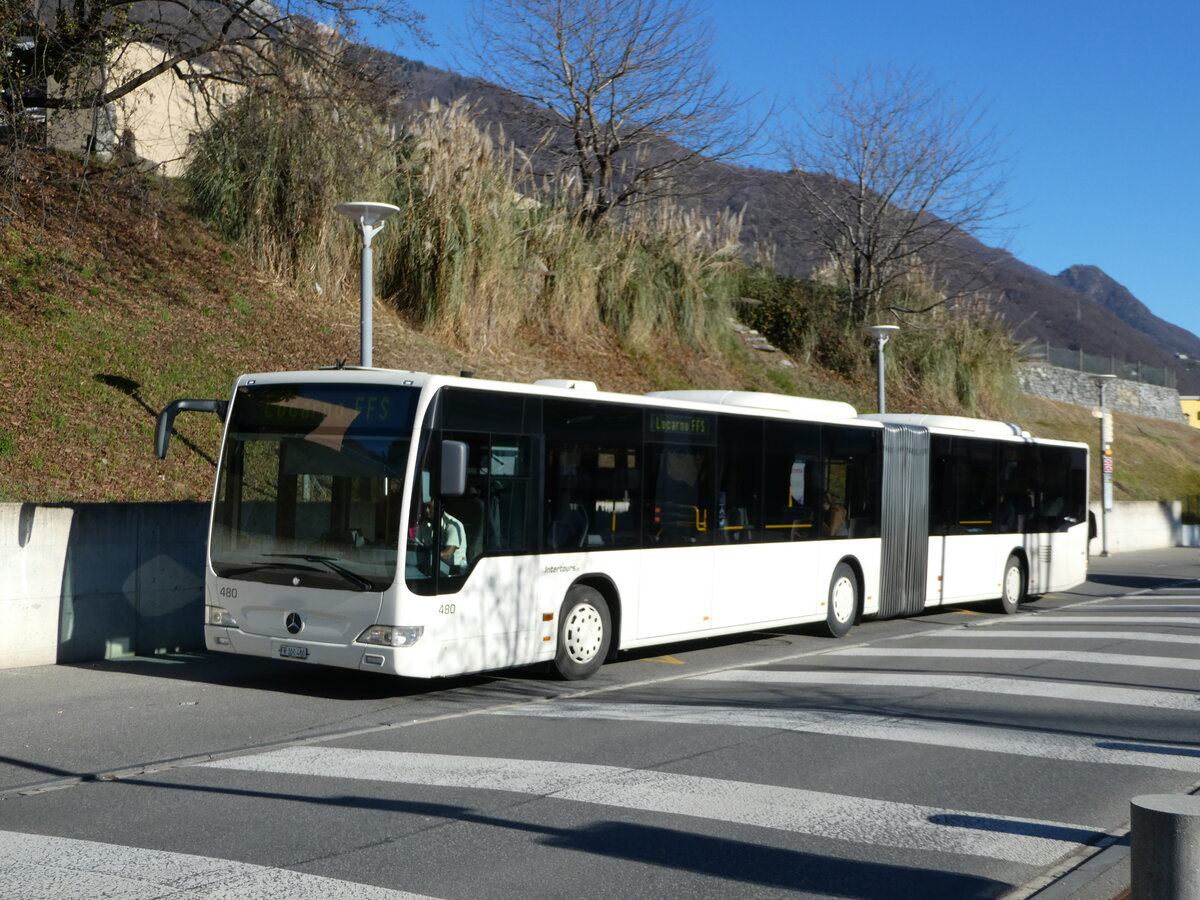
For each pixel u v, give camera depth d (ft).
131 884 17.20
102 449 45.60
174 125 77.61
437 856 18.74
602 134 93.76
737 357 95.50
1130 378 176.76
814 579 47.37
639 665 40.88
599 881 17.70
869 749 26.68
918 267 115.44
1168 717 30.66
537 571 35.09
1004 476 60.39
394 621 31.01
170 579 40.91
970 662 40.63
